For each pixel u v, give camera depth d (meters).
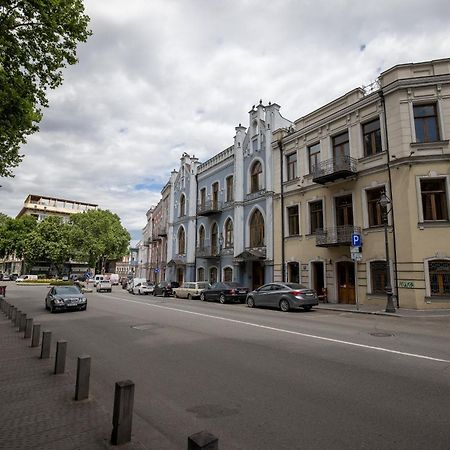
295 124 24.16
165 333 10.31
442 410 4.42
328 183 20.83
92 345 8.88
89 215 60.03
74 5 11.29
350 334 9.84
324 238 19.94
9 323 12.53
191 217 35.84
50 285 47.44
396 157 17.27
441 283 15.91
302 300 15.94
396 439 3.69
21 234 68.12
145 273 60.03
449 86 16.83
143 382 5.79
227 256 29.41
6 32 10.34
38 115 12.28
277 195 24.50
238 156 28.70
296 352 7.65
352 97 20.08
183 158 40.09
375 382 5.54
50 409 4.60
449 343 8.55
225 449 3.54
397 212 17.02
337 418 4.24
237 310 16.84
